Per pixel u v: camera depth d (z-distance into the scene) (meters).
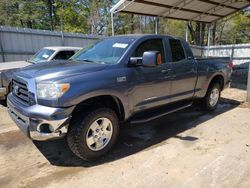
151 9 10.50
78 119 3.15
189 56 4.91
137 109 3.88
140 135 4.34
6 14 28.14
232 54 15.72
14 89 3.55
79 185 2.80
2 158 3.49
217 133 4.40
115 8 9.50
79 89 3.01
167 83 4.32
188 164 3.25
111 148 3.63
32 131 2.95
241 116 5.46
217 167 3.16
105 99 3.55
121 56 3.66
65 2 28.88
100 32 29.19
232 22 31.89
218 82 5.95
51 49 7.76
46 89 2.89
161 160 3.37
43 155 3.57
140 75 3.77
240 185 2.76
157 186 2.76
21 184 2.84
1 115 5.55
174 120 5.20
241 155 3.49
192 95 5.09
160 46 4.32
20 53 12.23
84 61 3.86
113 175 3.00
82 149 3.18
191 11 11.59
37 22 31.31
